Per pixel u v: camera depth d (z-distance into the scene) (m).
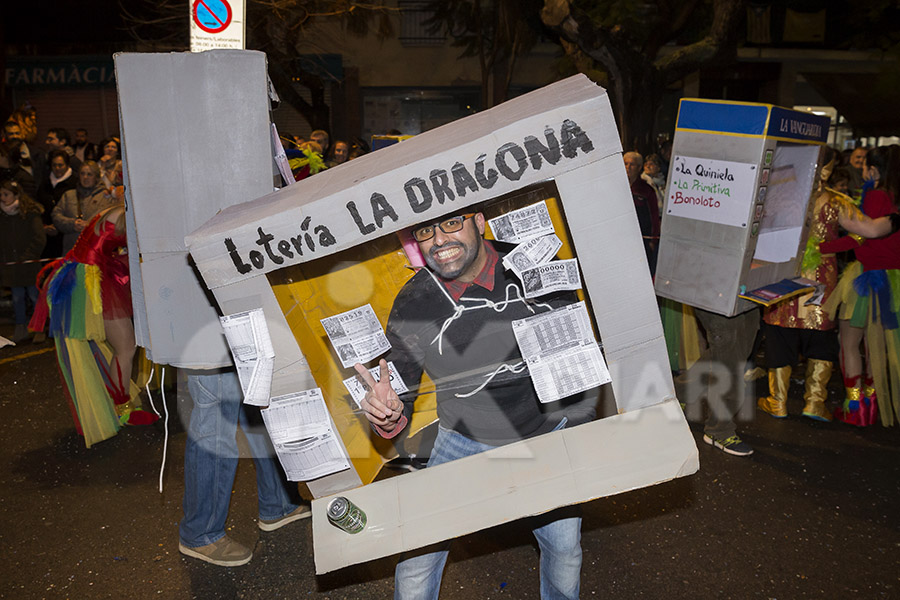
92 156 9.14
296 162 3.38
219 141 2.32
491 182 1.58
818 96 17.30
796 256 3.29
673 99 17.05
